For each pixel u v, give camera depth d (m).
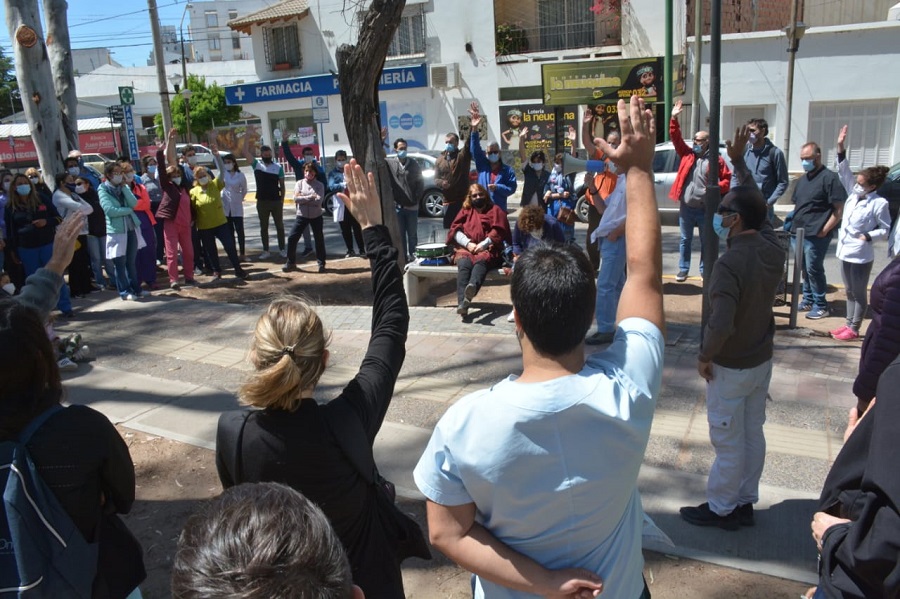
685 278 9.30
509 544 1.71
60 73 11.64
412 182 10.52
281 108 27.55
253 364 2.07
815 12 21.80
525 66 22.92
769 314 3.54
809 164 7.52
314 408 2.13
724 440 3.63
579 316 1.67
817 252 7.62
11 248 8.77
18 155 35.56
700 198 8.62
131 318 8.30
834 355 6.51
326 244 14.23
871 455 1.76
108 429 2.15
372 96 7.64
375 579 2.21
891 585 1.68
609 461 1.65
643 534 2.08
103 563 2.21
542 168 10.59
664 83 19.25
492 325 7.52
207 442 5.04
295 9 26.31
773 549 3.57
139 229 9.50
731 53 19.86
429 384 5.93
